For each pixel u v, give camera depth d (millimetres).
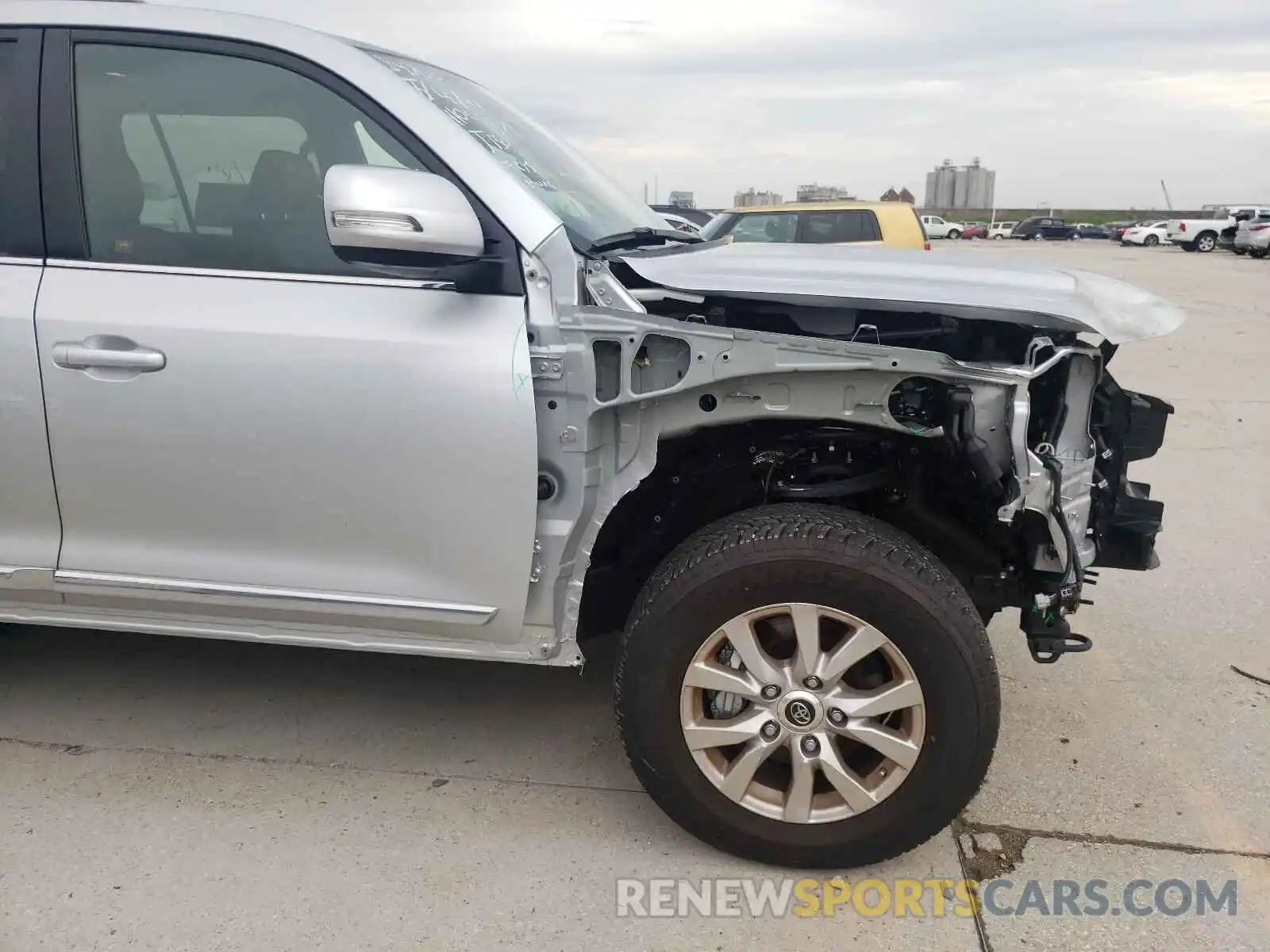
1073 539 2389
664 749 2369
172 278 2412
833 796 2408
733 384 2340
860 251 2986
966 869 2465
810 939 2236
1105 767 2887
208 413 2377
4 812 2607
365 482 2379
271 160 2438
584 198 2979
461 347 2303
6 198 2465
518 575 2402
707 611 2281
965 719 2242
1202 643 3682
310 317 2348
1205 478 5711
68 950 2150
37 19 2484
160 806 2652
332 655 3525
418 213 2158
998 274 2627
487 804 2697
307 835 2551
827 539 2254
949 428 2297
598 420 2383
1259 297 16625
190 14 2469
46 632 3656
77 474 2469
